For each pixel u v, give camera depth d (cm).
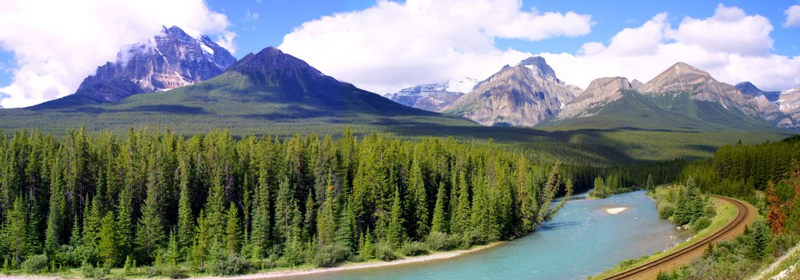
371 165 13250
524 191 14775
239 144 14850
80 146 12694
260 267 11219
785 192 12781
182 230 11719
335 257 11456
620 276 7856
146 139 14338
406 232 13150
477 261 11281
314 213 12694
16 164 12125
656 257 8975
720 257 7769
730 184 17275
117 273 10675
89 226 11488
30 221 11431
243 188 12962
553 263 10562
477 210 13425
